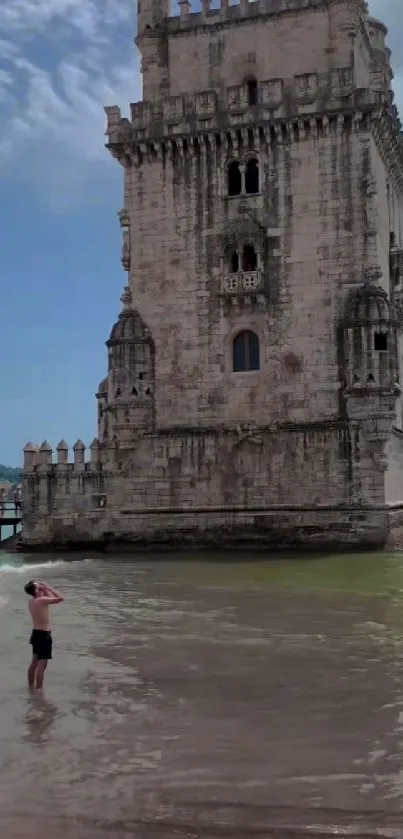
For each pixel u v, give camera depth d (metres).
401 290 50.53
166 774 11.29
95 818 9.95
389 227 50.75
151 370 47.75
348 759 11.80
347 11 46.72
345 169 45.31
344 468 43.78
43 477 48.31
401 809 10.12
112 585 30.98
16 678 16.50
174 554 44.22
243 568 36.16
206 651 18.78
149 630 21.42
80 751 12.23
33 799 10.52
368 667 17.08
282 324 45.69
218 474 45.91
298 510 44.31
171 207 48.22
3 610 25.45
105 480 47.66
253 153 47.09
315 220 45.59
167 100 48.50
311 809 10.14
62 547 47.81
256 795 10.55
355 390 43.53
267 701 14.72
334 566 36.22
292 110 45.88
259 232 45.84
